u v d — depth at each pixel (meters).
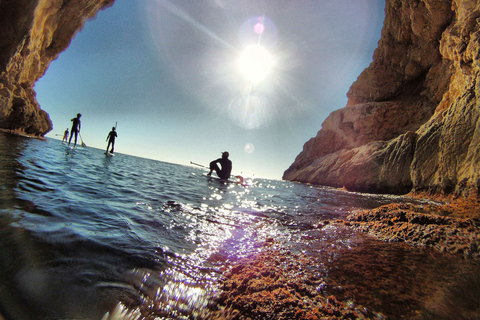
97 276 1.59
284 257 2.47
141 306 1.38
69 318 1.19
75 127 17.48
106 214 3.03
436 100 22.53
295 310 1.50
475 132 10.14
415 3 21.98
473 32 12.88
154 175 10.23
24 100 15.63
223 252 2.44
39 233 2.01
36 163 5.70
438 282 2.02
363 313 1.51
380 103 27.45
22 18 12.03
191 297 1.55
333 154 29.95
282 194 10.91
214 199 6.18
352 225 4.30
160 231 2.79
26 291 1.30
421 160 14.32
